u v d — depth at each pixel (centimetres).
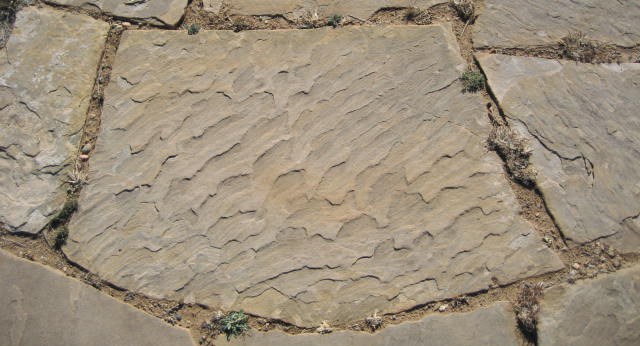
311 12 367
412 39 360
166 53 358
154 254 322
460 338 307
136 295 316
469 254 321
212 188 333
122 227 326
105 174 334
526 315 305
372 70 354
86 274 319
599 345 303
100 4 367
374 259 321
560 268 318
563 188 331
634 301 311
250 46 360
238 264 320
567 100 349
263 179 335
